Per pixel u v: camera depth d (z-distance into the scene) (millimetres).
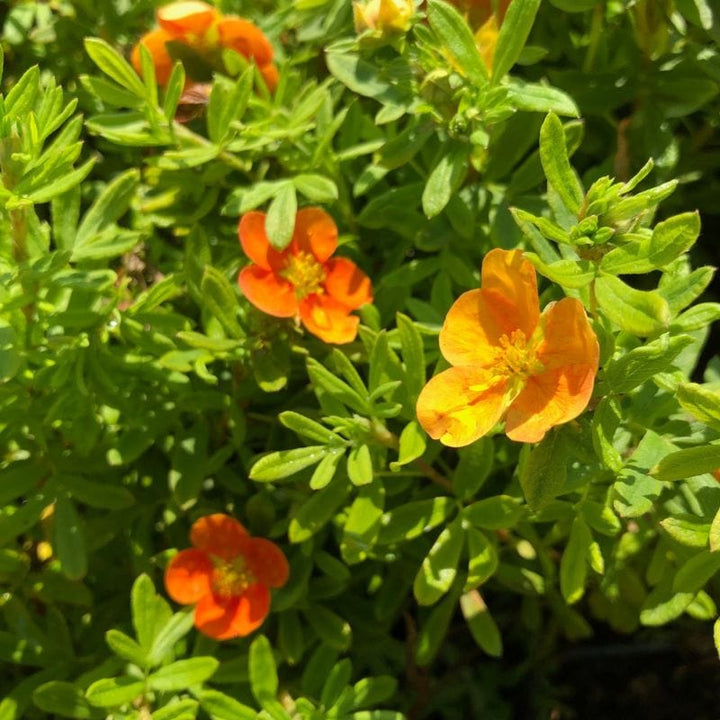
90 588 318
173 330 290
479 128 276
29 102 260
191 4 301
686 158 336
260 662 272
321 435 270
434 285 303
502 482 310
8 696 292
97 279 276
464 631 357
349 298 291
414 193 303
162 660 279
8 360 256
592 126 332
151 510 314
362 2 296
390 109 284
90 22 348
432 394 245
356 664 324
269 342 290
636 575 303
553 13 326
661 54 311
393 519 280
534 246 249
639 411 267
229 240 321
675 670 367
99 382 285
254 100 305
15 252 273
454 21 267
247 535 290
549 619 352
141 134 296
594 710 365
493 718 340
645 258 232
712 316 254
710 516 257
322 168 309
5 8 371
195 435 301
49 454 293
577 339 234
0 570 289
